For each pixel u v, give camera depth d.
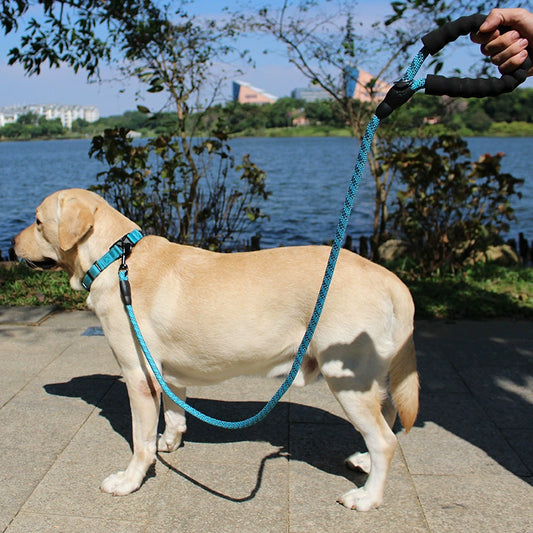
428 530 2.84
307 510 3.01
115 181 7.12
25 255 3.54
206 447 3.64
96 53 7.35
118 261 3.21
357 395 2.93
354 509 3.00
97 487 3.19
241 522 2.91
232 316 3.03
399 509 3.00
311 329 2.59
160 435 3.76
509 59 2.35
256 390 4.41
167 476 3.33
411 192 7.62
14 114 90.94
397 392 3.09
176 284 3.12
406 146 8.80
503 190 7.64
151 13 7.36
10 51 7.02
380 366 2.95
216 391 4.39
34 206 16.78
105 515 2.96
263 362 3.14
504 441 3.65
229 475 3.33
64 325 5.69
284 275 3.02
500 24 2.38
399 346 3.01
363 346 2.89
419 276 7.47
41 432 3.74
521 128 27.89
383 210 8.89
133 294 3.14
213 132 7.46
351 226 13.59
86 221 3.18
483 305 6.13
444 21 7.46
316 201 17.97
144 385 3.18
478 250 8.10
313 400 4.25
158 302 3.11
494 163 7.32
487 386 4.40
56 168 30.66
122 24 7.32
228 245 8.74
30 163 35.38
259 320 3.03
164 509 3.02
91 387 4.39
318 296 2.81
